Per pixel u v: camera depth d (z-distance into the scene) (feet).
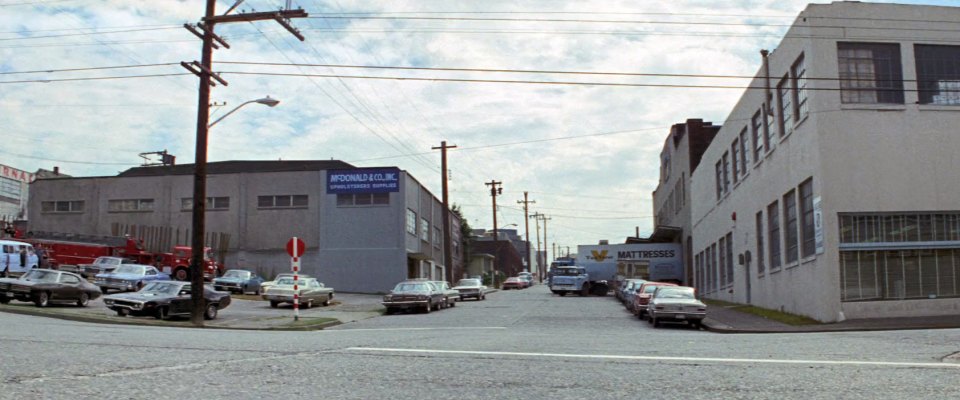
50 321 68.13
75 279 94.07
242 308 116.47
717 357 38.70
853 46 84.64
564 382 29.12
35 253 124.57
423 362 35.58
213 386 26.81
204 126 83.20
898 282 81.56
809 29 84.43
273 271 181.57
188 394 24.99
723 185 143.74
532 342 50.26
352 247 180.24
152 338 47.06
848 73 84.17
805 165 87.56
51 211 192.03
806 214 89.51
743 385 28.30
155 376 28.73
